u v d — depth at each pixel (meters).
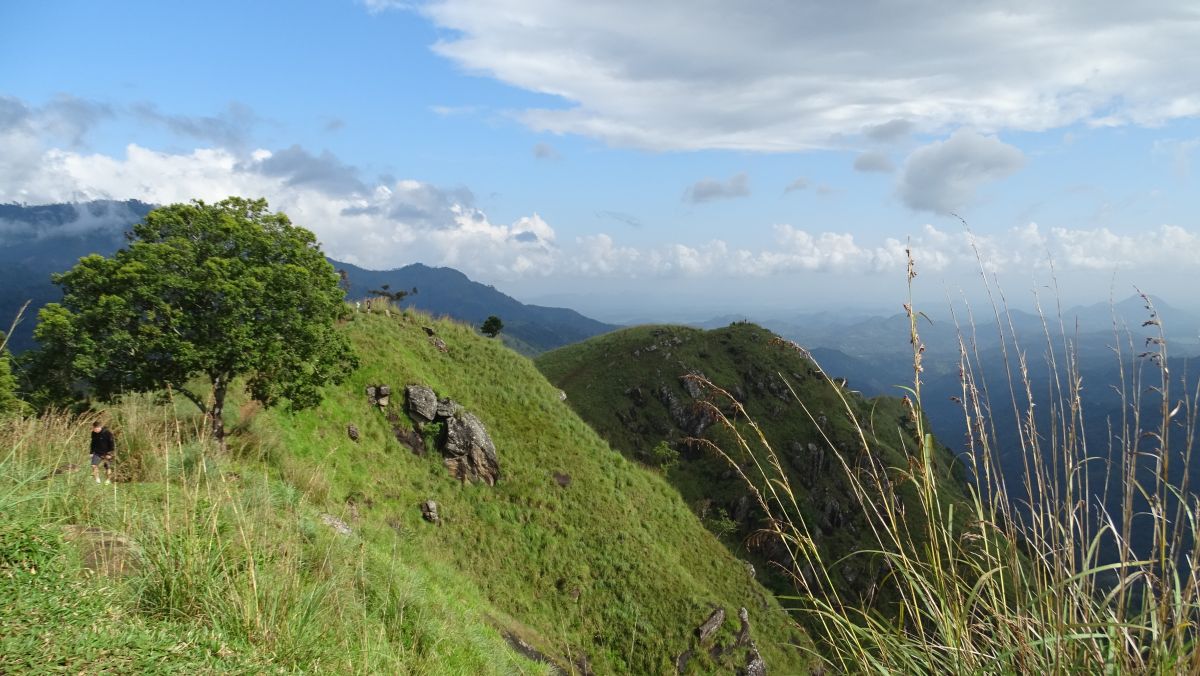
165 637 5.02
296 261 20.31
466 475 29.69
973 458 3.17
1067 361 2.98
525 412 37.16
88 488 7.38
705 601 28.83
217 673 4.84
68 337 15.69
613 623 26.23
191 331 17.14
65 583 5.04
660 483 39.75
